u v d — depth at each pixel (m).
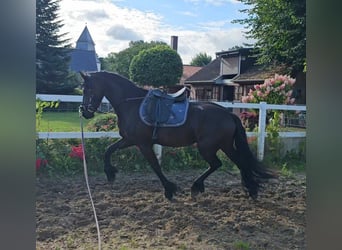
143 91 3.84
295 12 11.73
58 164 4.61
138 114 3.72
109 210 3.37
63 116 9.22
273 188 4.42
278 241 2.81
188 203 3.71
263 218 3.32
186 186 4.38
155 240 2.76
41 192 3.85
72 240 2.69
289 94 7.67
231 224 3.16
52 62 14.84
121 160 5.00
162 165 5.19
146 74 16.45
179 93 3.85
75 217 3.17
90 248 2.55
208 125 3.71
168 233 2.92
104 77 3.82
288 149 6.10
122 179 4.59
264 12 12.58
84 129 6.49
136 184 4.38
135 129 3.73
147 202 3.68
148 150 3.76
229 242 2.77
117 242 2.70
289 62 12.79
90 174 4.71
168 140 3.74
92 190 4.04
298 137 6.15
